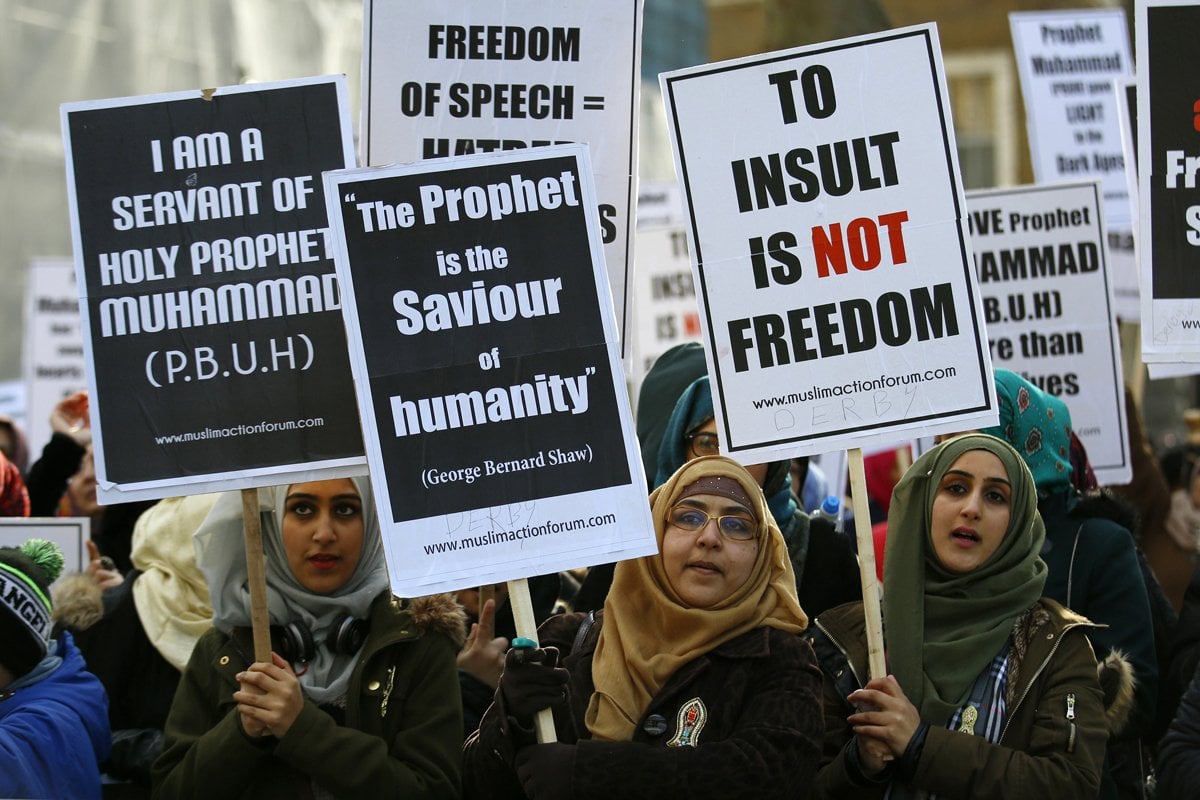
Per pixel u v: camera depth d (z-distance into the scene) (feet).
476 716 15.24
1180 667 16.03
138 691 16.52
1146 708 15.23
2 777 13.12
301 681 13.69
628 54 16.44
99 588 16.87
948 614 13.78
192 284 13.57
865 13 46.14
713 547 13.00
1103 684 14.10
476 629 15.46
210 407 13.46
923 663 13.65
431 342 12.95
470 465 12.84
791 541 16.52
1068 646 13.41
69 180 13.62
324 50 48.39
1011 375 16.48
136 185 13.65
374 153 16.38
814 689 12.81
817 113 13.98
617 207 16.38
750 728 12.43
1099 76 29.01
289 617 13.92
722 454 13.84
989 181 75.72
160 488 13.34
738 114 14.03
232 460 13.42
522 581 12.73
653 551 12.76
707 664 12.87
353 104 49.39
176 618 16.47
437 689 13.61
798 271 13.91
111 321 13.52
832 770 13.30
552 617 14.28
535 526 12.78
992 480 13.89
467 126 16.39
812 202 13.94
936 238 13.82
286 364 13.53
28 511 19.52
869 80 13.94
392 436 12.82
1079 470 17.28
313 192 13.69
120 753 15.96
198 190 13.66
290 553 13.91
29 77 43.04
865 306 13.83
